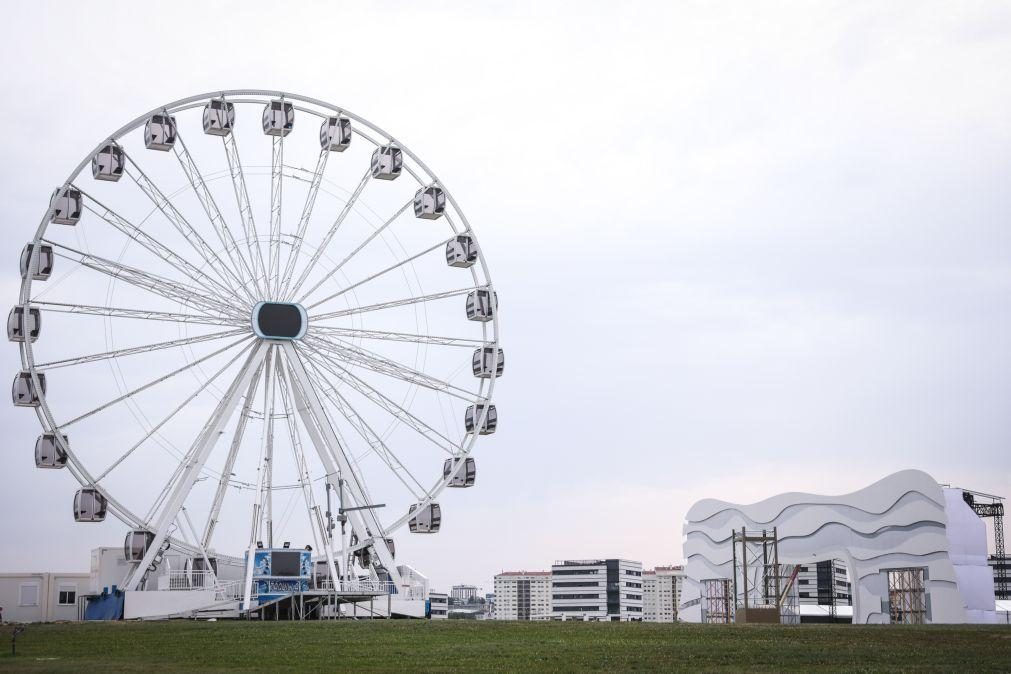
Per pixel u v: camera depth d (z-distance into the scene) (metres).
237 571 99.06
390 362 92.06
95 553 99.75
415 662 47.06
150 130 84.88
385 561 91.38
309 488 88.62
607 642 55.56
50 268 82.94
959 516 145.38
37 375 81.31
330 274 91.31
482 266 95.56
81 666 45.69
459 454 93.44
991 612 140.00
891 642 54.34
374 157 93.00
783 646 52.28
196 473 86.56
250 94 89.50
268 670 44.03
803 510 146.50
